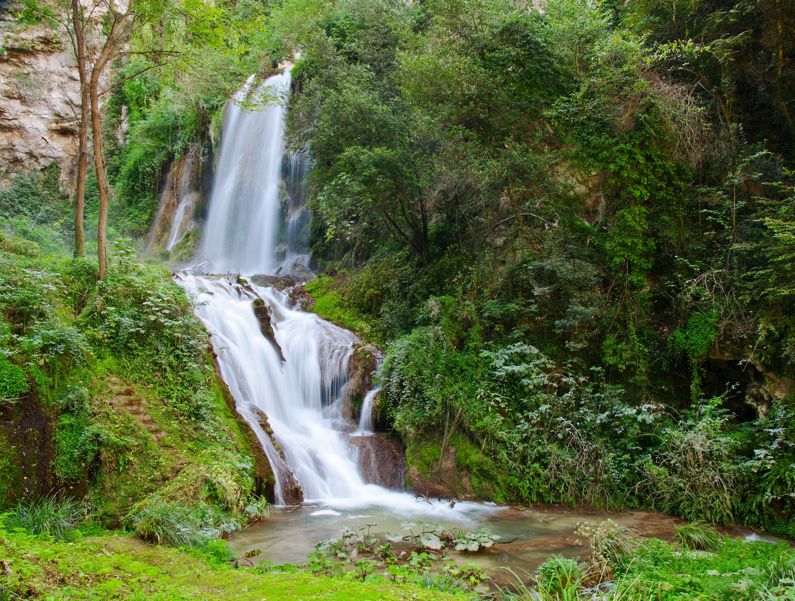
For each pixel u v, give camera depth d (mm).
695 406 10109
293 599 4188
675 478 9016
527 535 7832
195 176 22984
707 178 11969
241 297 13484
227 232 21141
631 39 11992
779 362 9641
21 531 5570
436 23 12695
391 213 14359
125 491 7121
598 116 11578
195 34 11883
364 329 13445
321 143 13609
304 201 19344
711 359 10758
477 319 11680
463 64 11906
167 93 24047
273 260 19734
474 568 6320
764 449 8891
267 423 10219
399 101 13766
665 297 11773
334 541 6602
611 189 12016
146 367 9000
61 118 24172
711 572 5566
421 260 14508
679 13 13555
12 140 23078
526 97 12156
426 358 11195
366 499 9570
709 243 11523
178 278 13133
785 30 11719
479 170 11922
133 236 23078
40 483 6508
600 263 11930
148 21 11688
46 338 7543
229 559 6152
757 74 12531
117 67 26641
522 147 11930
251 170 21000
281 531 7660
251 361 11492
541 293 11305
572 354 11422
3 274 8297
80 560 4816
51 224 20828
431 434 10609
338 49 19781
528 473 9750
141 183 24484
